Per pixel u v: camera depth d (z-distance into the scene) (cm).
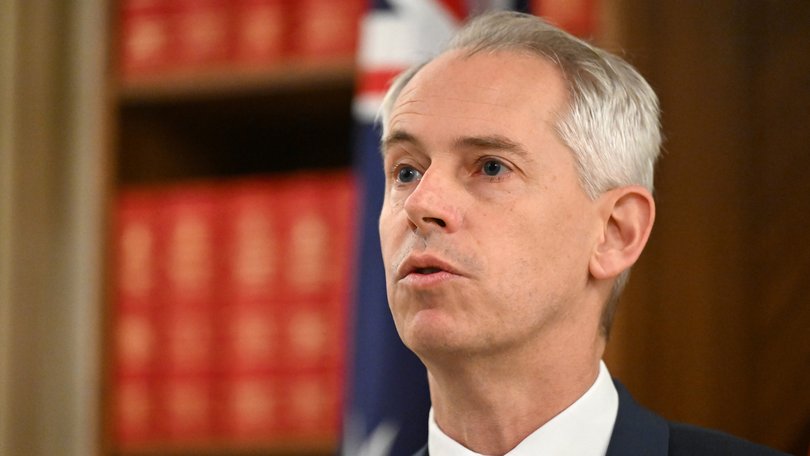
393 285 386
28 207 804
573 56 409
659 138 438
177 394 722
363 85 632
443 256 370
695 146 697
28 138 809
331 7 738
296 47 742
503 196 379
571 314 392
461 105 389
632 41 683
